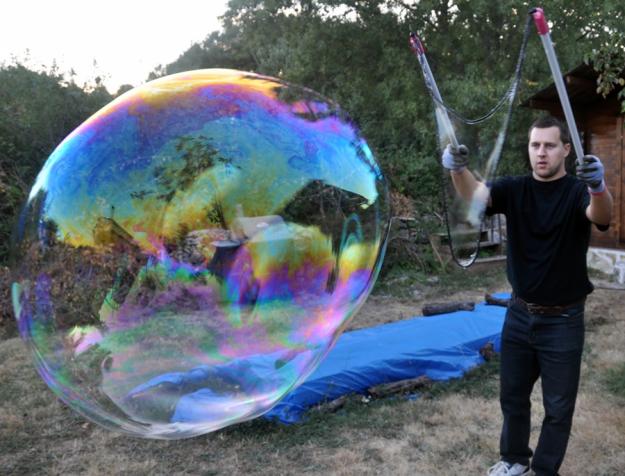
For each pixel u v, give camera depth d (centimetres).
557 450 195
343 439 268
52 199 142
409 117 1038
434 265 689
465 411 293
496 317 409
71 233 139
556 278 192
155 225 141
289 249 151
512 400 209
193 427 144
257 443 266
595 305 520
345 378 305
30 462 259
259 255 148
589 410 290
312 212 155
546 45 158
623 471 236
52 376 142
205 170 146
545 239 192
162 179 143
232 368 145
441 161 175
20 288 144
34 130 720
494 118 177
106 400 140
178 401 142
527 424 211
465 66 1101
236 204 147
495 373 338
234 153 149
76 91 793
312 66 1195
